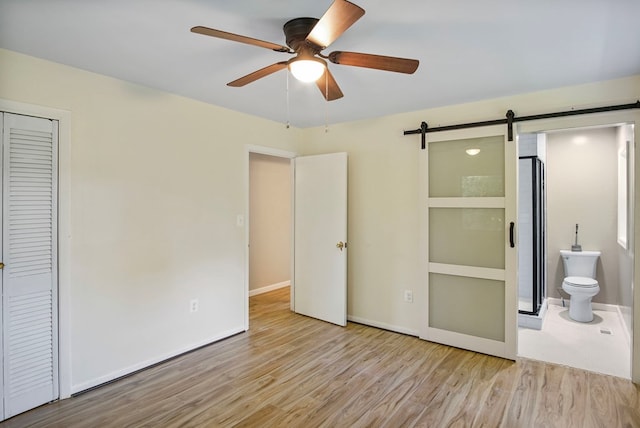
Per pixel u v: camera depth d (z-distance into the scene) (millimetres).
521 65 2424
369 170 3949
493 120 3143
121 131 2756
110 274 2707
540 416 2252
